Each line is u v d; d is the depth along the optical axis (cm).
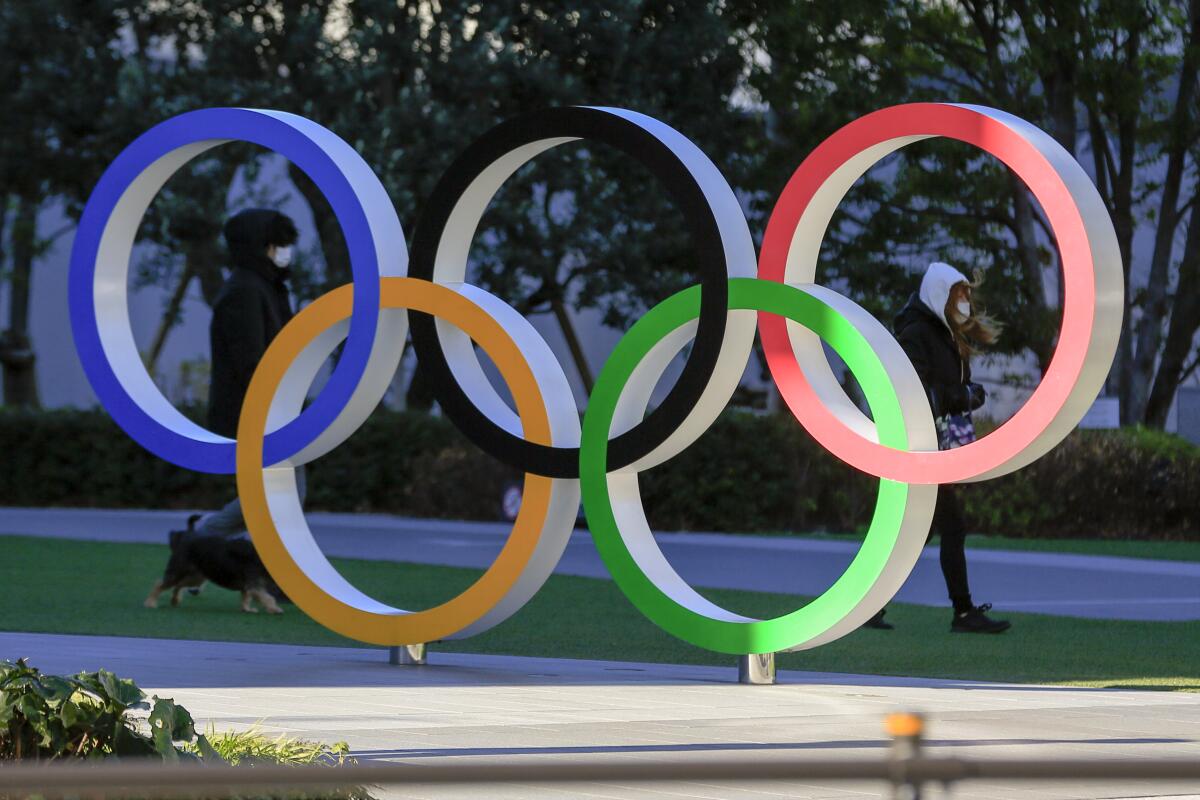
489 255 7269
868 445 2312
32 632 2867
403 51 7156
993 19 7025
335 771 615
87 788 600
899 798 603
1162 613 3416
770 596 3731
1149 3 6825
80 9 7456
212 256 7406
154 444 2908
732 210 2422
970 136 2259
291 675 2375
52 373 10562
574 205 7438
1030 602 3644
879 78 7194
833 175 2358
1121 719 1975
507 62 7106
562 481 2548
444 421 6744
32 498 7156
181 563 3366
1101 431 5969
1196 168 7169
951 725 1912
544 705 2075
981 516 5781
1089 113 7088
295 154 2745
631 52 7388
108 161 7300
